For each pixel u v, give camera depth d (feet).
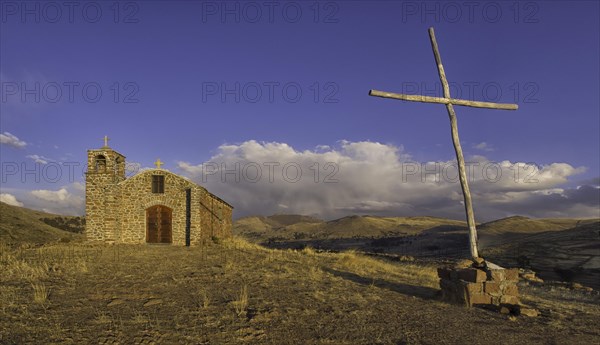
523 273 78.84
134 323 26.50
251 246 102.73
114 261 62.44
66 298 33.73
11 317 26.68
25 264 51.37
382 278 53.57
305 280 47.14
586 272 130.52
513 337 26.13
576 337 26.73
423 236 359.46
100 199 105.09
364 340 24.77
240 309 31.40
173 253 79.25
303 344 23.81
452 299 37.29
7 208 186.50
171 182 106.83
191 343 23.21
